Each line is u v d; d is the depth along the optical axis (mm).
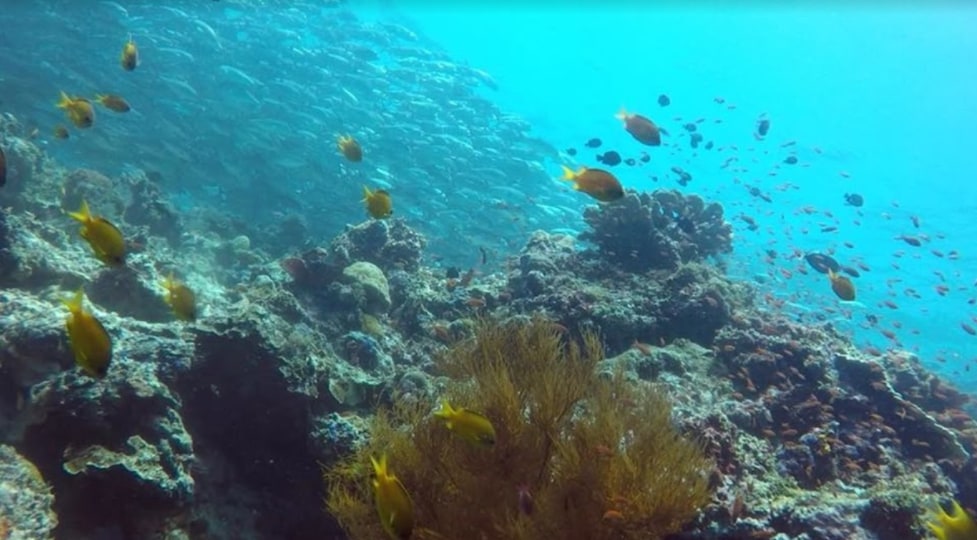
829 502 941
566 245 2029
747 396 1315
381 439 887
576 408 921
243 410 1097
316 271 1632
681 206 2158
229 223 2912
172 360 1046
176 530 906
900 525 911
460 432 737
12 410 967
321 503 1098
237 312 1131
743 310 1700
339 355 1421
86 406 907
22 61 3520
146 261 1423
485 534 792
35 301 1114
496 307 1746
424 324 1674
